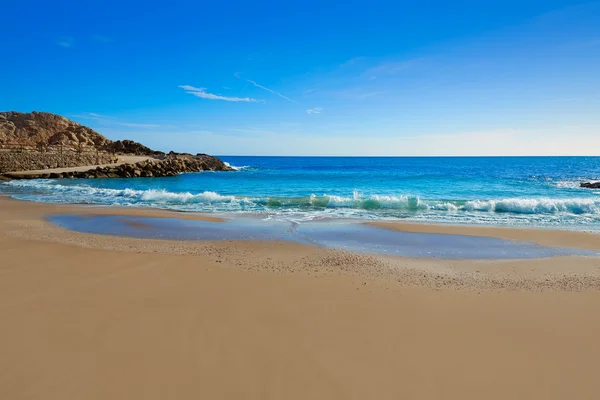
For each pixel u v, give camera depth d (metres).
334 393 2.96
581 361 3.44
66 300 4.81
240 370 3.26
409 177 40.44
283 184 30.75
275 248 8.27
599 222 12.38
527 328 4.14
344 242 9.02
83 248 7.95
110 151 65.88
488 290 5.49
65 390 2.93
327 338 3.86
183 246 8.38
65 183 29.06
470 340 3.84
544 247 8.64
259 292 5.25
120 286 5.43
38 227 10.55
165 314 4.41
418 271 6.56
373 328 4.11
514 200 15.37
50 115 76.94
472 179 37.09
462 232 10.28
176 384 3.04
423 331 4.05
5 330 3.92
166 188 26.48
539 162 101.19
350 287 5.54
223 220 12.24
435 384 3.09
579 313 4.57
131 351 3.54
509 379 3.16
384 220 12.47
